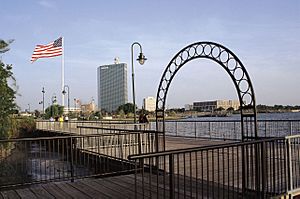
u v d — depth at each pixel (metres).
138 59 16.84
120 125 19.91
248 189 5.65
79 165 11.31
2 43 18.97
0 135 18.02
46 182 7.79
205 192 6.23
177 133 20.56
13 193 6.78
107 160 10.93
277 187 5.81
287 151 5.86
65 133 25.08
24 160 12.13
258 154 5.53
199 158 9.86
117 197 6.29
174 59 10.17
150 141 9.94
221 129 18.36
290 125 14.58
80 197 6.36
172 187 4.37
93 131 21.47
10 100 18.92
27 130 36.81
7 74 18.98
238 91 7.54
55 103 60.78
